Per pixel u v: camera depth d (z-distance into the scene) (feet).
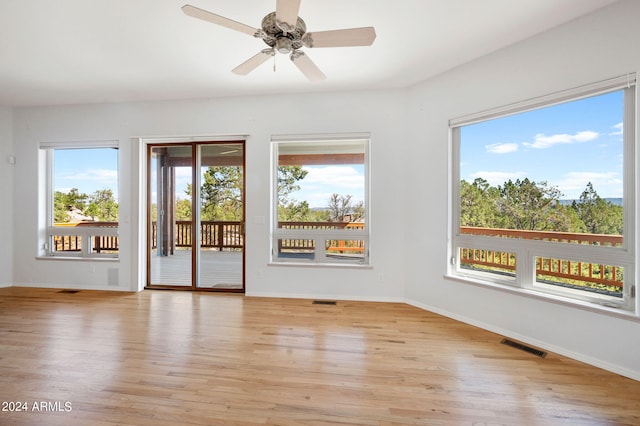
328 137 12.98
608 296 7.75
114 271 14.38
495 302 9.66
